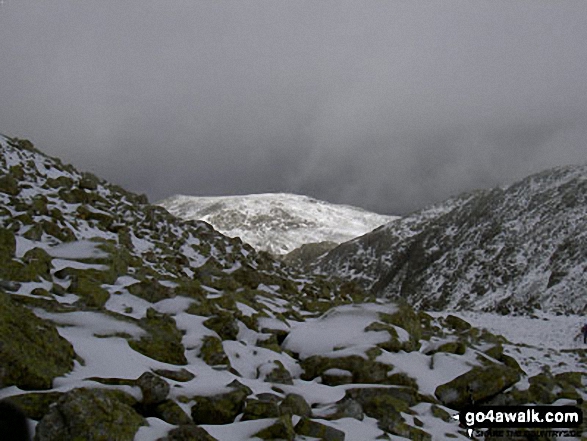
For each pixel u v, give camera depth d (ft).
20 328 22.49
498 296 270.05
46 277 35.27
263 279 67.92
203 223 92.79
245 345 35.86
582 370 51.52
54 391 20.03
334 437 23.50
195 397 23.93
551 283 229.25
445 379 35.55
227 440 21.36
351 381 33.04
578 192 340.80
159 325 31.96
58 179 78.54
